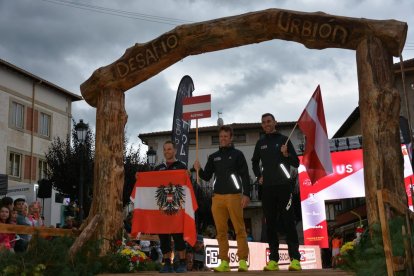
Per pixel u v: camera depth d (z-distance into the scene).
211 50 7.14
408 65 21.56
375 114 5.91
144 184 6.89
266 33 6.76
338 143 17.38
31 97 28.78
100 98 7.57
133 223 6.73
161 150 39.12
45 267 5.71
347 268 5.51
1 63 26.22
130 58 7.36
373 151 5.82
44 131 29.89
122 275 6.10
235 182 6.29
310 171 6.45
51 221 18.84
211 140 38.56
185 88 10.59
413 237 4.29
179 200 6.65
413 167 9.86
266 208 6.36
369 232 5.28
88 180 18.73
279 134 6.48
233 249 11.45
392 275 3.93
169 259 6.66
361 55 6.22
